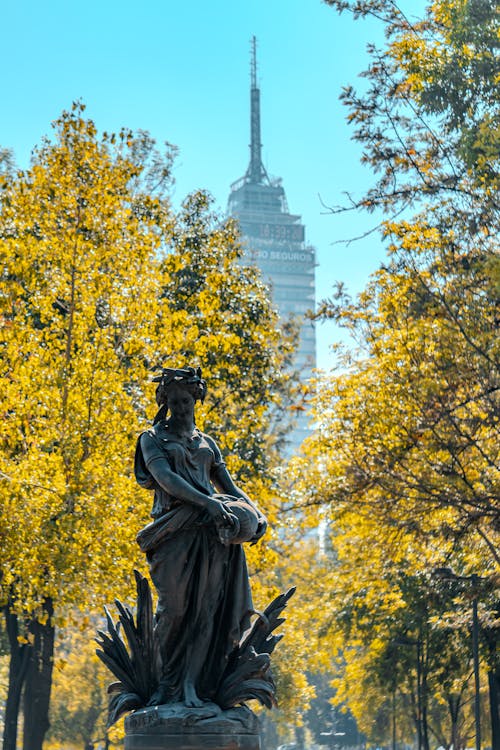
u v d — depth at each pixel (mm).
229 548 8328
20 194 27188
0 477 24578
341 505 32188
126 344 26984
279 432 50125
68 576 24500
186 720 7723
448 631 41625
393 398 29844
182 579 8180
